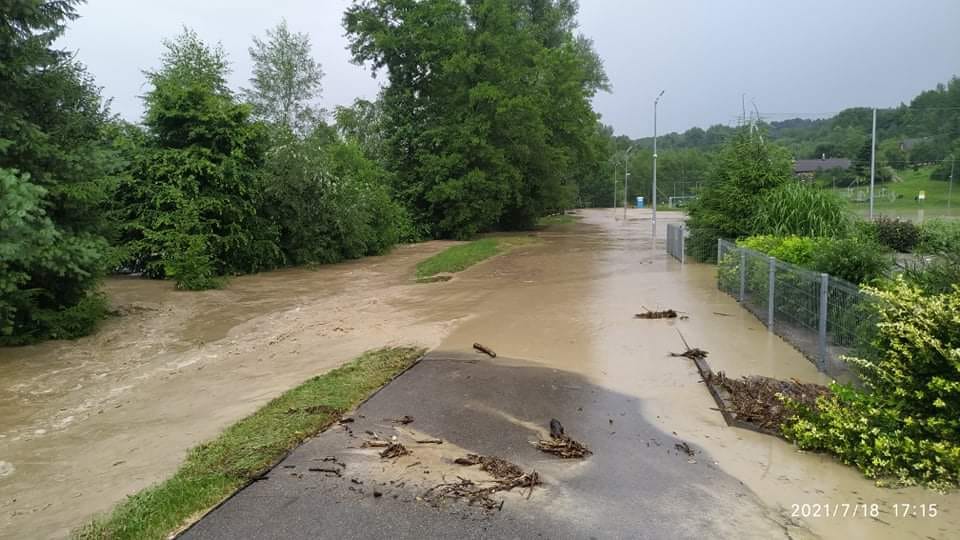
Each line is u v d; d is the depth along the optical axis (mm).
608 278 15258
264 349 9289
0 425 6211
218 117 18859
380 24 33906
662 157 105125
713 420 5598
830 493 4191
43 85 10555
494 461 4676
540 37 46938
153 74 22141
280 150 20703
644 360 7656
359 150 31656
